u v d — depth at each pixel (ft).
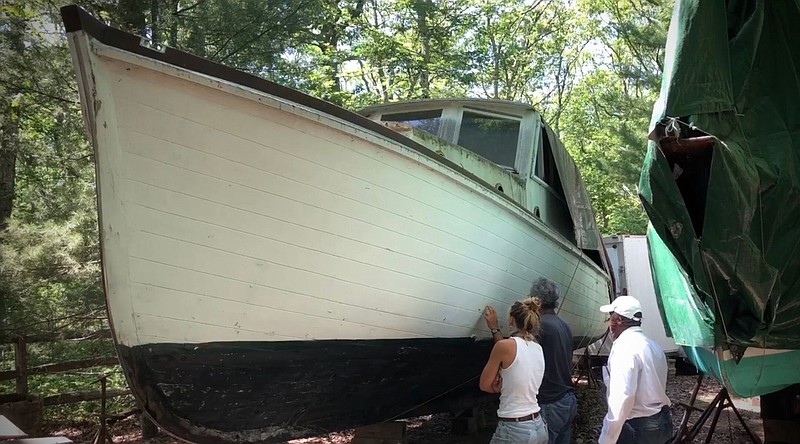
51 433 20.57
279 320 10.32
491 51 63.16
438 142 14.25
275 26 24.25
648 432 10.53
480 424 18.75
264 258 9.91
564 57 76.18
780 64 10.64
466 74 56.90
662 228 10.45
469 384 15.67
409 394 13.83
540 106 78.23
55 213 21.67
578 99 76.38
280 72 27.40
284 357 10.62
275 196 9.81
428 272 12.27
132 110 8.52
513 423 10.28
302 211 10.12
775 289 10.43
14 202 23.68
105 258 8.58
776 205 10.10
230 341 9.91
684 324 12.60
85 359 21.26
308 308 10.59
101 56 8.16
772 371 12.17
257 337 10.19
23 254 18.97
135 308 8.95
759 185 9.75
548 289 12.85
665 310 14.02
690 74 9.78
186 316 9.43
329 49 45.91
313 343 10.87
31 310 20.16
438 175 12.09
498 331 12.66
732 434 18.11
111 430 20.61
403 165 11.34
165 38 22.35
